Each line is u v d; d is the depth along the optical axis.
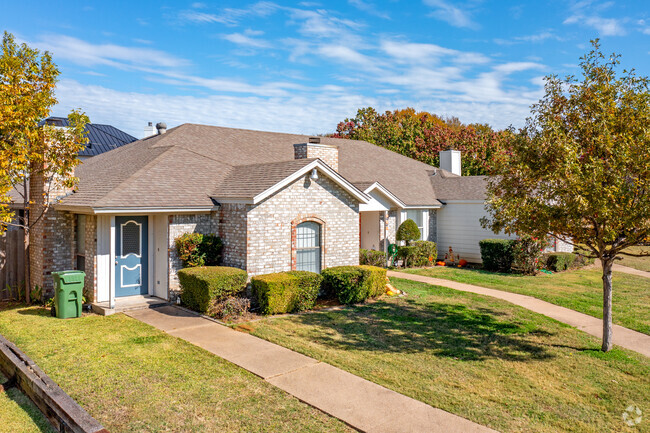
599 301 14.41
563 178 8.70
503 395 7.45
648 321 12.16
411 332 10.84
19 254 14.11
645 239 8.85
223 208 13.64
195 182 14.53
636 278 18.75
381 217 20.83
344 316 12.12
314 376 7.88
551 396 7.48
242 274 12.29
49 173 13.27
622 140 8.80
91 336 10.00
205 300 11.77
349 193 15.37
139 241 13.54
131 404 6.73
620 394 7.64
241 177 14.74
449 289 15.91
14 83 12.37
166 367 8.17
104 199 11.88
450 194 23.70
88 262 13.07
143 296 13.57
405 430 6.08
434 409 6.76
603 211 8.16
